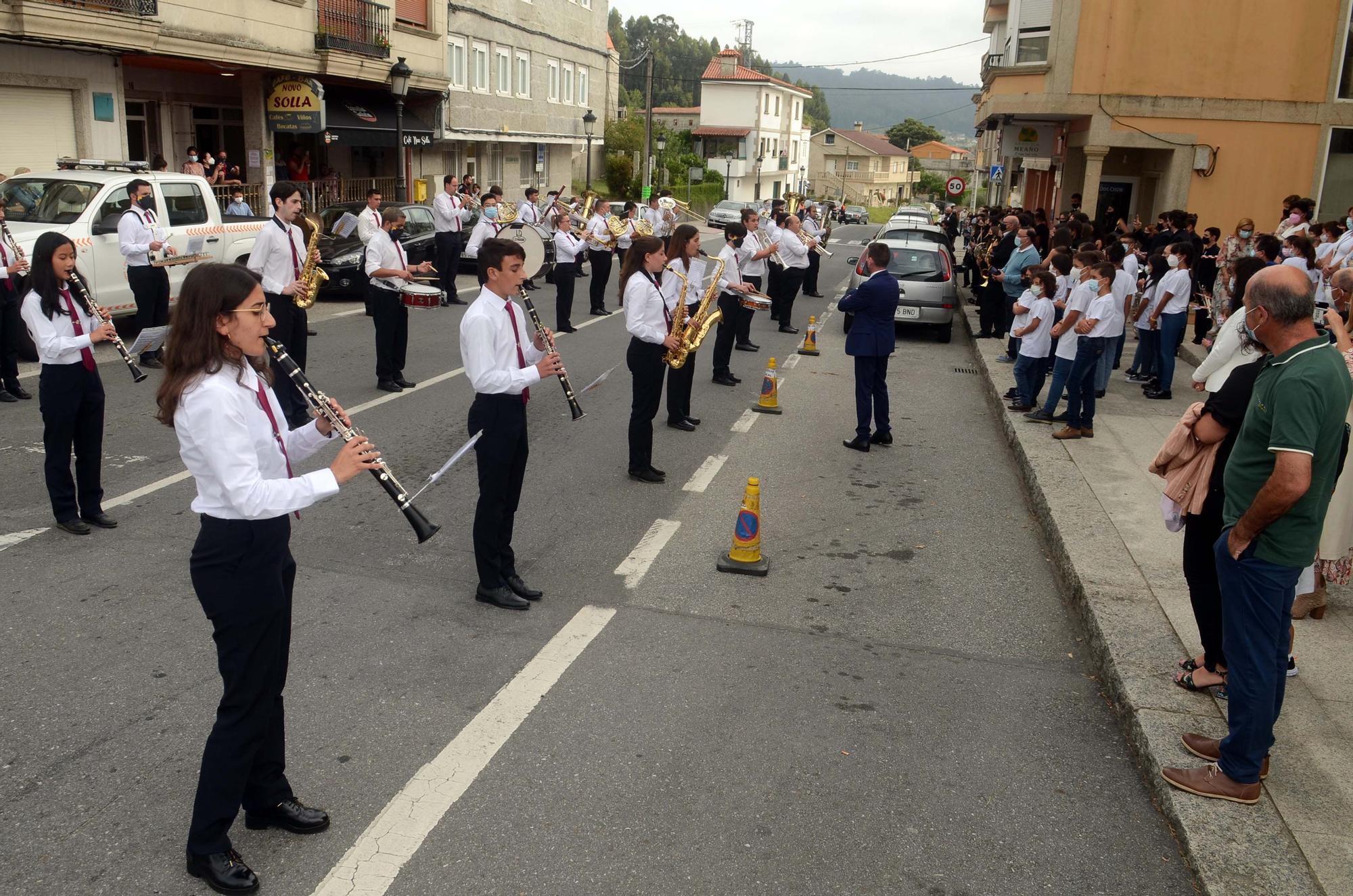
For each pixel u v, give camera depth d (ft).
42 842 11.94
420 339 46.57
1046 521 24.81
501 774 13.70
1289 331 12.35
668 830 12.71
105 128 57.77
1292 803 13.24
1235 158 63.46
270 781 12.20
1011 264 46.14
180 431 10.64
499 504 18.48
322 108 72.02
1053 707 16.39
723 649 17.81
